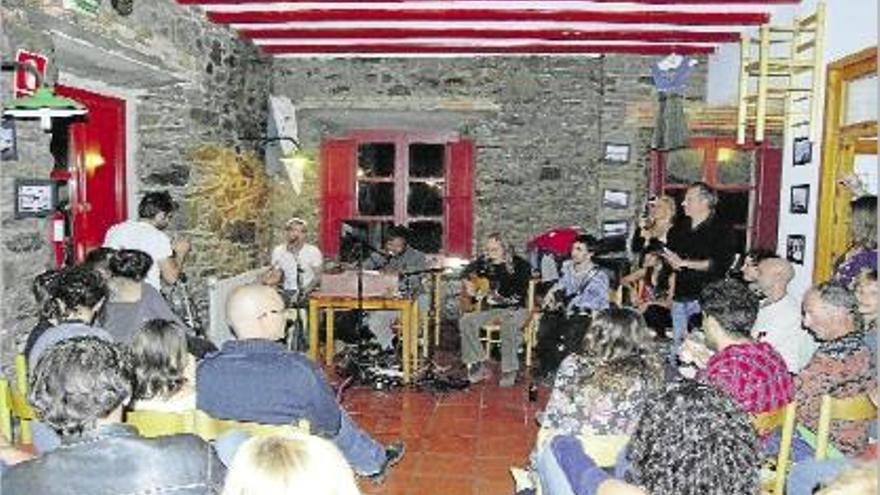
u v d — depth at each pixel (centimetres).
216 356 271
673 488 162
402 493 396
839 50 468
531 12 609
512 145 822
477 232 836
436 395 573
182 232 608
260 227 761
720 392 174
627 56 757
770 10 589
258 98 751
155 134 601
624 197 771
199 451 188
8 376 354
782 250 557
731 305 299
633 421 265
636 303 596
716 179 774
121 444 180
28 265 372
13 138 352
